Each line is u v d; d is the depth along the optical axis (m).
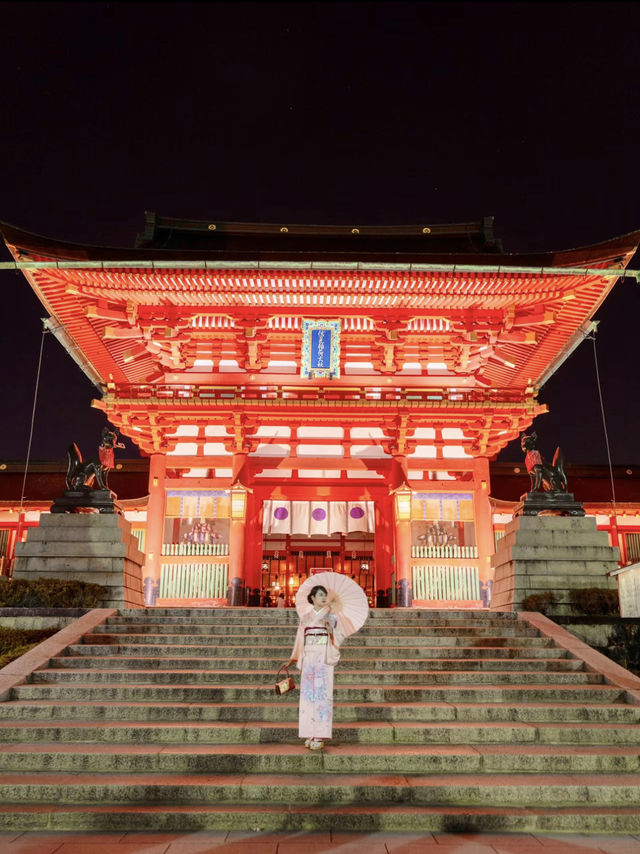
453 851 6.18
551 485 17.33
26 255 20.38
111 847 6.23
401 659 11.38
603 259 20.67
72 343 24.19
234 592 22.44
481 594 23.53
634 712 9.34
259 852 6.12
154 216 29.50
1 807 6.97
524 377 27.69
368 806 7.08
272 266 12.87
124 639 12.47
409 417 24.66
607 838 6.60
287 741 8.54
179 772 7.75
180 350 25.06
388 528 25.17
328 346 24.44
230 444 24.83
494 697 10.08
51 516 16.17
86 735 8.58
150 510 23.92
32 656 11.22
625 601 14.09
